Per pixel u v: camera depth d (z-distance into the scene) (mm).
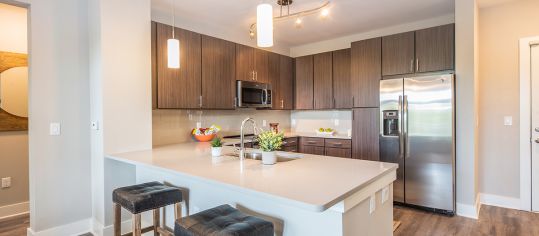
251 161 2307
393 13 3674
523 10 3348
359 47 4039
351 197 1532
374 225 1856
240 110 4633
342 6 3412
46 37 2602
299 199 1324
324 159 2387
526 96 3344
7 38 3373
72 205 2770
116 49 2742
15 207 3363
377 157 3865
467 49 3143
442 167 3223
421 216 3205
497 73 3504
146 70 2975
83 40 2812
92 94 2814
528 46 3322
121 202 2037
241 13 3682
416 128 3375
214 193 2178
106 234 2703
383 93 3617
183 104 3379
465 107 3168
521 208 3383
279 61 4754
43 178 2604
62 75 2693
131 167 2891
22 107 3445
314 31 4445
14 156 3381
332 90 4594
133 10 2873
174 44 2588
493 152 3547
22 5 2516
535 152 3318
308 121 5340
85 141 2840
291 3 3279
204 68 3604
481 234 2736
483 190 3625
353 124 4113
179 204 2186
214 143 2551
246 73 4168
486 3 3426
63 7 2695
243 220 1609
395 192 3568
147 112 2992
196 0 3242
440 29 3396
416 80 3359
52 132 2645
